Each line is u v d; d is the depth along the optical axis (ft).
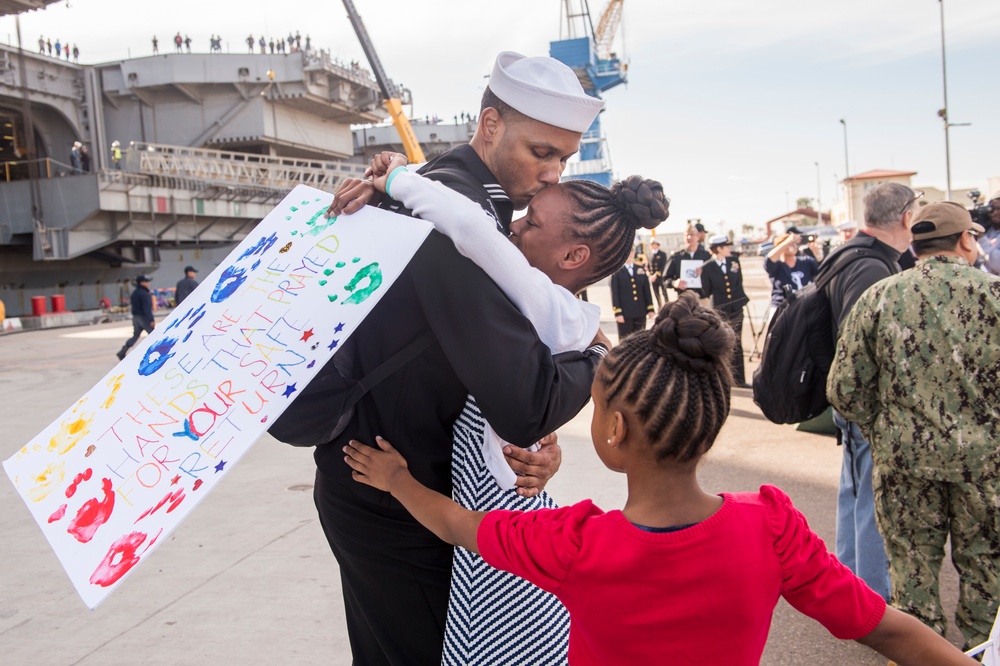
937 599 9.44
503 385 4.52
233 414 4.57
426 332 5.08
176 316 6.09
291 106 148.87
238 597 11.88
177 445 4.60
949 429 8.83
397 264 4.66
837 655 10.11
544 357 4.67
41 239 100.48
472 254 4.64
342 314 4.67
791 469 18.29
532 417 4.59
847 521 11.84
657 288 51.72
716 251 32.37
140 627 10.95
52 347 60.18
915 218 9.39
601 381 4.46
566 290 5.06
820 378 12.09
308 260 5.34
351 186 5.58
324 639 10.46
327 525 5.99
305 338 4.71
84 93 131.95
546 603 5.25
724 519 4.27
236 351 5.00
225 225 125.08
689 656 4.22
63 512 4.72
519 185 5.49
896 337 9.11
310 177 130.21
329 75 144.97
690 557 4.18
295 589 12.10
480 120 5.55
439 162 5.63
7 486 18.49
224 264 6.32
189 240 118.21
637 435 4.27
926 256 9.27
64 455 5.28
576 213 5.21
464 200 4.76
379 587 5.78
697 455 4.25
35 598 12.01
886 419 9.39
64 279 117.29
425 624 5.73
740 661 4.25
